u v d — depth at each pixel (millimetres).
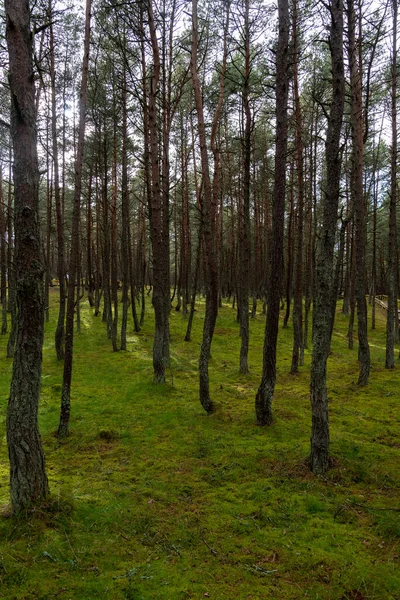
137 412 8703
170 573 3758
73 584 3559
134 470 6004
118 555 4004
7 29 4156
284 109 6992
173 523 4582
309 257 16281
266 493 5254
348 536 4371
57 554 3918
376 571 3797
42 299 4406
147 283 44469
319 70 14555
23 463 4387
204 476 5809
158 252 10844
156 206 10914
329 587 3607
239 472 5879
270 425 7590
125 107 14930
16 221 4230
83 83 7523
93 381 11359
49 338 17375
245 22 11320
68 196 26859
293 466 5984
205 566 3873
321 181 20203
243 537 4352
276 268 7273
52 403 9383
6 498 4922
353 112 10758
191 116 18812
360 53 11727
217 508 4910
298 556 4008
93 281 30797
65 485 5363
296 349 12414
